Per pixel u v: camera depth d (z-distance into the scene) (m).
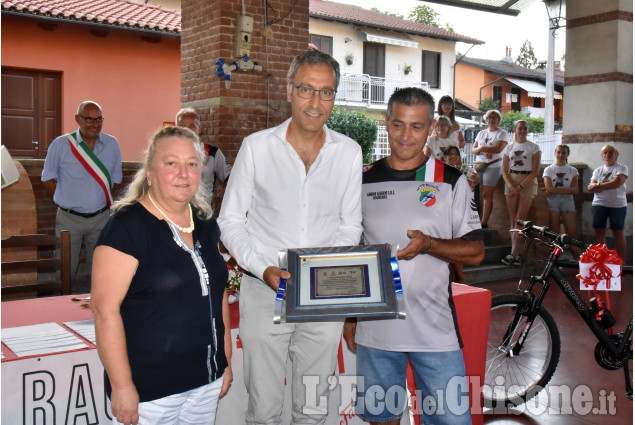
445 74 24.52
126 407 1.79
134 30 10.87
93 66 11.22
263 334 2.29
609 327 4.09
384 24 21.98
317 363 2.33
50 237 3.41
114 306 1.79
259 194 2.34
